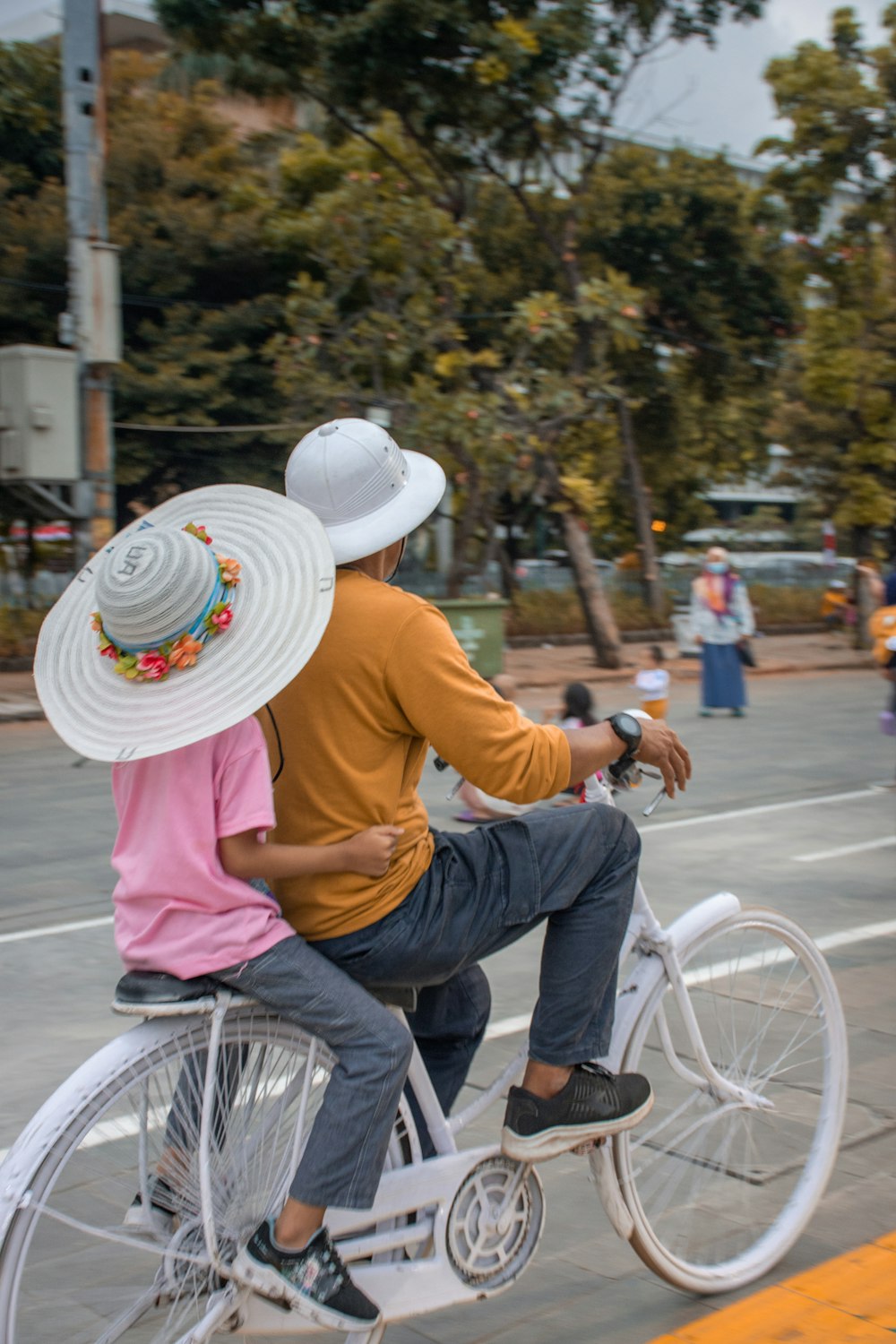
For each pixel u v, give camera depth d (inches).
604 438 999.6
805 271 962.1
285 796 88.0
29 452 526.6
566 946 97.3
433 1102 95.7
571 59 696.4
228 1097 86.6
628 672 788.0
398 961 89.0
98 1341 83.5
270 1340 101.7
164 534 82.4
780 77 921.5
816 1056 122.6
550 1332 107.5
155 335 860.6
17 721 557.6
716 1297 113.0
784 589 1175.0
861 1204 129.5
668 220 917.2
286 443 859.4
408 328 722.8
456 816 342.0
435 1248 94.4
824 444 1043.3
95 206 544.4
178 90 1035.9
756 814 352.5
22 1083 167.6
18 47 880.3
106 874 289.0
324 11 687.7
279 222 798.5
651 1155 111.3
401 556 97.1
